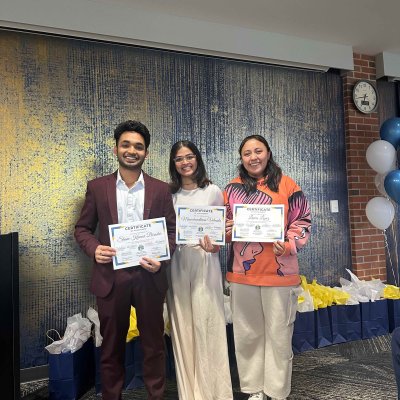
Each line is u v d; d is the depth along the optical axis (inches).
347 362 97.8
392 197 117.1
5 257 60.6
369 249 136.5
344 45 132.9
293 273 73.8
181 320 73.2
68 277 97.7
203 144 113.7
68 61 98.9
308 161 130.3
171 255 70.4
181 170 73.1
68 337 83.1
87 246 66.7
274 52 120.8
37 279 94.9
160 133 108.3
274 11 107.7
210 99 115.3
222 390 73.4
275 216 71.2
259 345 75.8
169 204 71.1
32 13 91.5
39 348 94.7
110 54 103.4
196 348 72.8
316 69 130.3
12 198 93.2
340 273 133.8
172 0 99.8
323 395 81.4
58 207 97.2
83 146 99.9
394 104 145.9
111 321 66.3
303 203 74.7
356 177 135.9
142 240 65.6
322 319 108.2
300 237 72.4
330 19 113.6
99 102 101.8
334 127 135.4
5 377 60.3
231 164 117.3
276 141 125.0
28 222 94.4
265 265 72.7
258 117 122.3
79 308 98.6
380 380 87.7
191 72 113.0
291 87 128.2
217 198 74.8
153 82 108.1
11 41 93.7
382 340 111.9
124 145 66.6
